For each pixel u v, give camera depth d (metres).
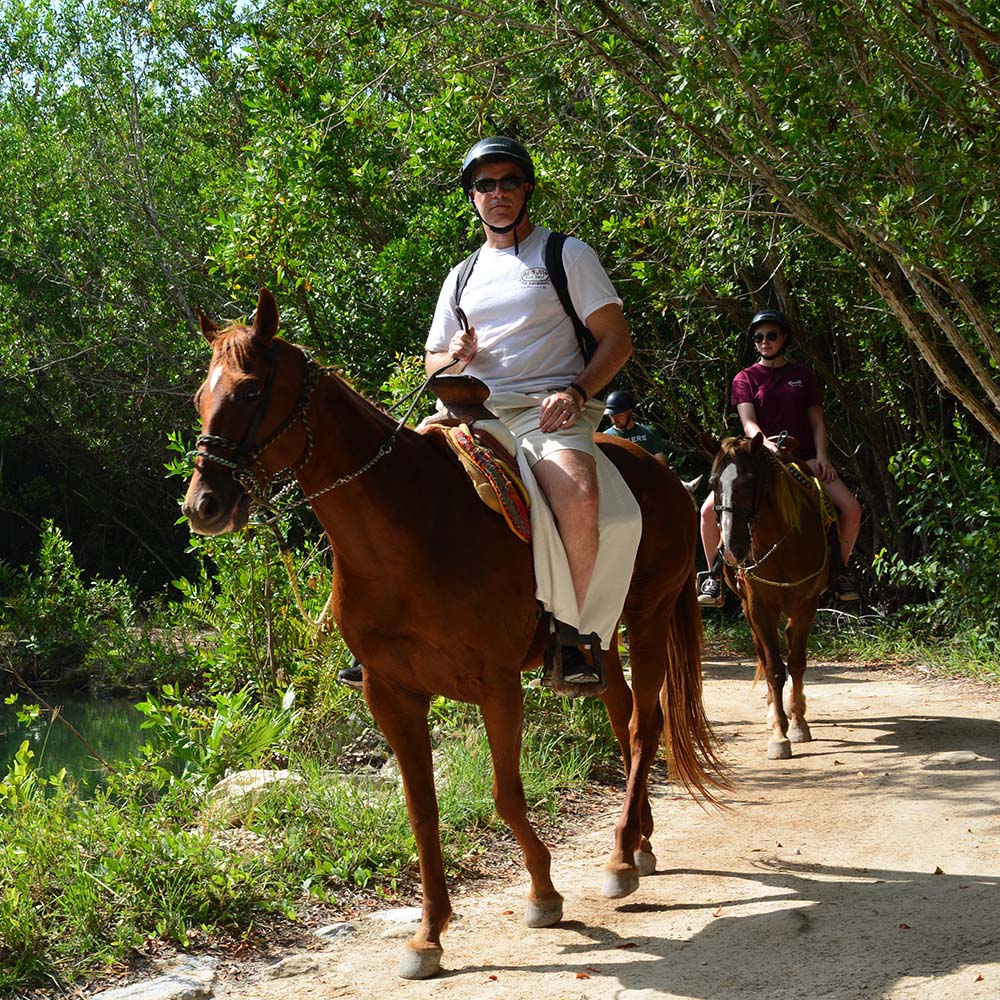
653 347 15.29
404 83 12.07
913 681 10.77
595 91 10.70
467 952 4.23
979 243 7.61
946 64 7.85
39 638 14.29
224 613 8.69
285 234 11.35
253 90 15.10
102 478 22.72
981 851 5.25
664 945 4.17
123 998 3.79
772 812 6.19
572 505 4.34
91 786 7.52
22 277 20.17
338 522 3.97
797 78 6.95
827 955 3.95
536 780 6.40
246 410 3.69
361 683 4.68
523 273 4.68
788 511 7.82
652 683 5.09
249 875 4.70
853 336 14.09
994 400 8.41
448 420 4.46
